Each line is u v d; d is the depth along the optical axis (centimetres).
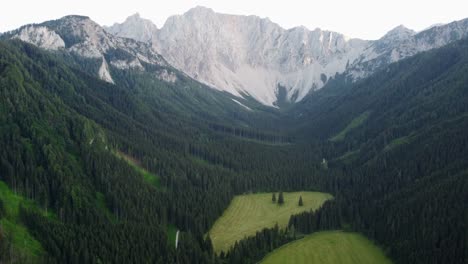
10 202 16262
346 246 17888
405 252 15925
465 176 19488
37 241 14762
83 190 18450
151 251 15438
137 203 19350
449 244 15238
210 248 17225
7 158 18350
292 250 17462
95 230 16112
